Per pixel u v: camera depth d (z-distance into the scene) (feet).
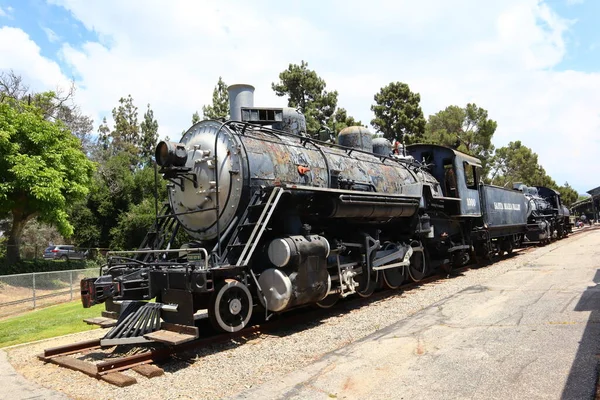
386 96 111.34
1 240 73.87
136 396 14.49
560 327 19.21
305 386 14.39
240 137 23.98
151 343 20.40
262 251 23.17
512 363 15.24
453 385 13.69
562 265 41.06
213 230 23.94
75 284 51.83
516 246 64.95
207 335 21.48
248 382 15.31
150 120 150.41
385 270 32.45
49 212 50.67
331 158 29.76
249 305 21.61
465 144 126.93
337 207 25.16
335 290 25.79
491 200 50.16
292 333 22.21
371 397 13.24
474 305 25.16
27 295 44.91
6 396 15.46
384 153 38.93
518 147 163.94
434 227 38.52
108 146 143.23
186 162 24.77
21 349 22.65
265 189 22.97
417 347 17.85
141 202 83.66
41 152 52.24
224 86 96.53
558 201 91.97
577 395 12.30
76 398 14.69
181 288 19.61
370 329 21.75
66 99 82.64
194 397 14.17
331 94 95.20
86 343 21.24
